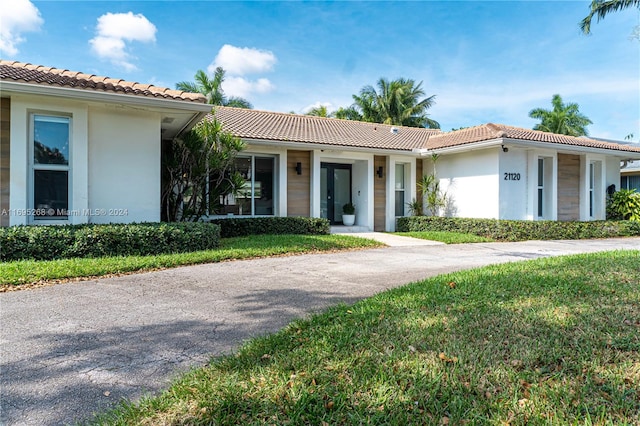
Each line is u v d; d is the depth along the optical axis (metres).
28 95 7.85
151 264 7.14
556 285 5.21
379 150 14.88
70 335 3.91
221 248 9.14
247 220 12.38
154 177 9.45
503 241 12.71
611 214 16.30
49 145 8.40
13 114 7.93
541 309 4.23
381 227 16.09
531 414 2.41
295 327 3.96
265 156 14.05
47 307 4.81
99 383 2.95
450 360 3.11
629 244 11.93
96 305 4.91
